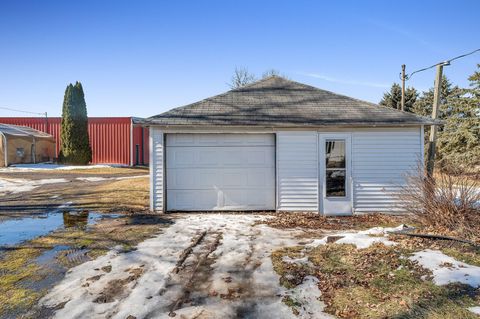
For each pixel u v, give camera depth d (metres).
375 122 8.29
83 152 24.47
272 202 8.78
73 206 9.49
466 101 20.69
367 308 3.38
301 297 3.67
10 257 5.02
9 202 10.23
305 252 5.17
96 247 5.52
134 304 3.52
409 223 6.87
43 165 23.20
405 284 3.86
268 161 8.78
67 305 3.49
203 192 8.77
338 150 8.62
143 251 5.29
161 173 8.60
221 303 3.55
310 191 8.61
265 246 5.57
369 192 8.56
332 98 9.84
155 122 8.23
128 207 9.31
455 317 3.14
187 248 5.45
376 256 4.73
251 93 10.16
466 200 5.93
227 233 6.48
